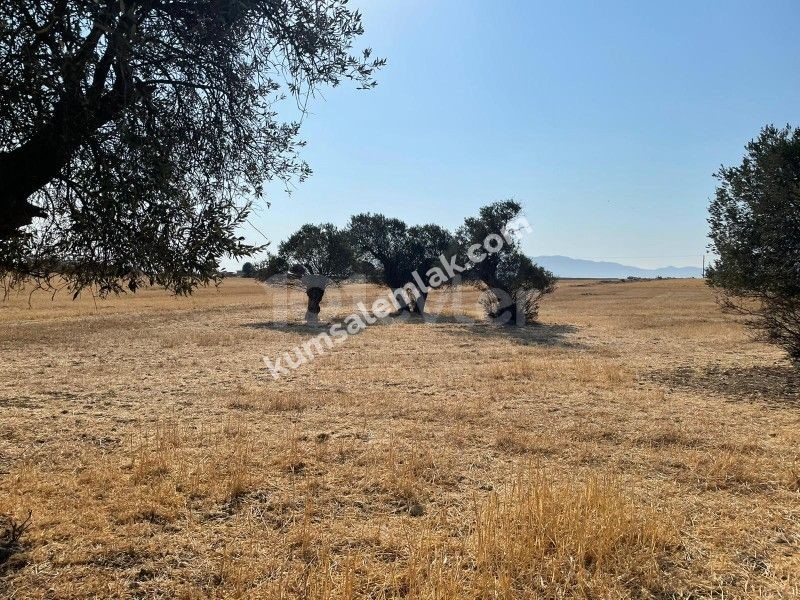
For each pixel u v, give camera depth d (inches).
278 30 173.3
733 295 544.4
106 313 1342.3
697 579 173.5
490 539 188.1
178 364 626.2
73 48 132.3
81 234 147.2
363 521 214.4
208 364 629.3
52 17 124.0
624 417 378.3
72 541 192.4
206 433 335.0
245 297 2050.9
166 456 276.4
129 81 143.8
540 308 1696.6
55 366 604.1
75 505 222.5
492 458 293.7
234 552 187.5
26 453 291.7
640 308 1611.7
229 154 192.9
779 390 469.1
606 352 717.9
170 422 363.3
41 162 141.3
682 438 325.4
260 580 170.4
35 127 131.2
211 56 165.9
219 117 184.1
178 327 1061.8
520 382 510.3
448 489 249.6
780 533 204.4
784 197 446.3
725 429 346.9
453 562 179.9
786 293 484.7
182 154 177.2
